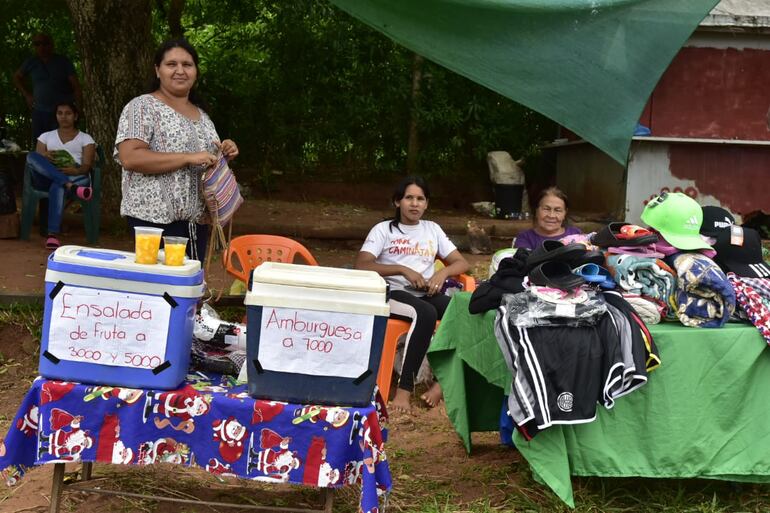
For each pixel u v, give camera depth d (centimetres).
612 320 350
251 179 1177
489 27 465
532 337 345
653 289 371
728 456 360
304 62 1166
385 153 1212
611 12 471
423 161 1197
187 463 324
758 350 360
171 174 400
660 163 1010
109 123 911
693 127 1002
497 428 438
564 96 488
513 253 458
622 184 1016
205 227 430
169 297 319
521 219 1084
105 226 884
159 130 398
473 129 1160
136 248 326
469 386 432
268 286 319
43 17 1156
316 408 321
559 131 1189
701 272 361
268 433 321
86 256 327
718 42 992
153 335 321
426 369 531
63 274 318
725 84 1000
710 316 363
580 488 388
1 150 941
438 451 441
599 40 475
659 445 354
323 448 321
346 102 1162
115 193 915
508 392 368
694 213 380
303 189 1180
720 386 357
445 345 420
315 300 318
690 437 355
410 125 1178
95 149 813
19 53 1173
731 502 379
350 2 462
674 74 995
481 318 390
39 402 322
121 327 320
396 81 1160
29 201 800
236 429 321
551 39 474
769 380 364
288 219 966
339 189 1188
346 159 1214
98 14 895
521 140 1209
